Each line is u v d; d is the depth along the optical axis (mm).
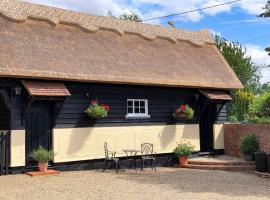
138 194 10508
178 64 17578
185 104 17812
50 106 14078
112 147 15430
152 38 18125
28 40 14086
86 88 14859
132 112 16234
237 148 18344
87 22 16609
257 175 14648
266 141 16812
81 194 10352
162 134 16953
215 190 11344
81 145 14578
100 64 14945
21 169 13156
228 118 25828
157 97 16922
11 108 12961
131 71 15477
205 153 18453
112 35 16953
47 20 15453
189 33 20141
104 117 15242
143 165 15891
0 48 13039
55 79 13516
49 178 12570
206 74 18047
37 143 13766
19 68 12734
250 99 26453
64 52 14539
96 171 14547
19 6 15055
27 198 9742
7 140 12922
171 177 13703
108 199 9820
